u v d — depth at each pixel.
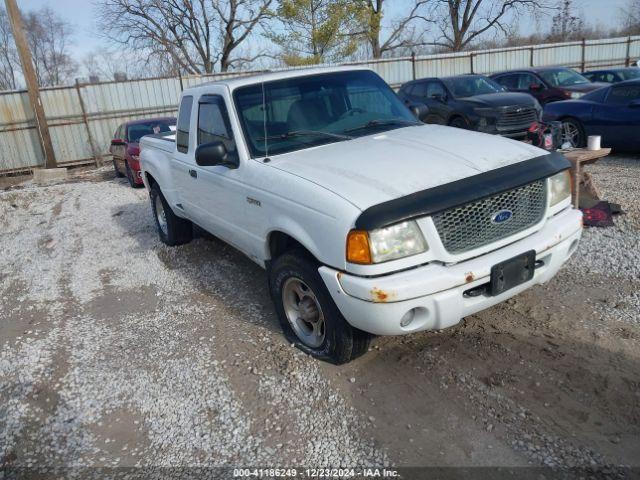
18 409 3.54
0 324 5.00
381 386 3.34
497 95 11.88
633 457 2.60
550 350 3.53
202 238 6.96
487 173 3.19
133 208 9.51
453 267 3.00
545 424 2.86
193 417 3.26
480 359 3.50
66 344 4.40
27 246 7.76
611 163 9.20
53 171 16.39
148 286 5.56
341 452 2.83
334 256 3.07
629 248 5.03
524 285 3.29
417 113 4.90
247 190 3.91
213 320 4.53
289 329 3.94
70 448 3.11
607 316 3.90
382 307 2.91
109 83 19.05
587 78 16.39
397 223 2.89
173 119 13.33
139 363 3.96
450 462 2.68
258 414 3.21
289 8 25.28
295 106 4.33
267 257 4.00
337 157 3.63
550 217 3.49
